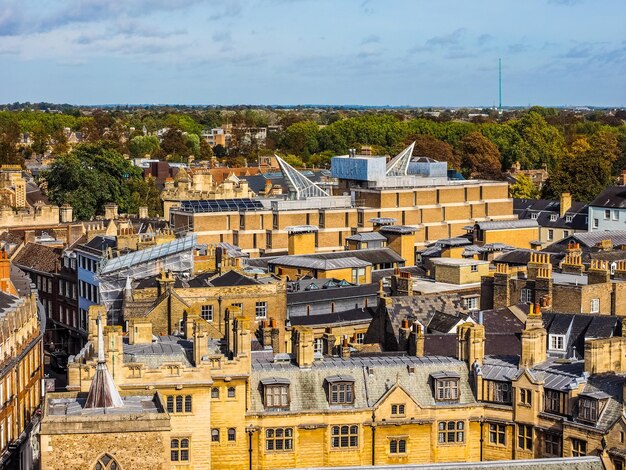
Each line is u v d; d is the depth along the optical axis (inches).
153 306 5408.5
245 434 4234.7
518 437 4284.0
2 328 4756.4
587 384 4146.2
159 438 3277.6
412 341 4906.5
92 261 7652.6
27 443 5128.0
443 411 4352.9
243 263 7490.2
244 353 4212.6
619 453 3818.9
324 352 5364.2
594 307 5915.4
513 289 6053.2
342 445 4306.1
